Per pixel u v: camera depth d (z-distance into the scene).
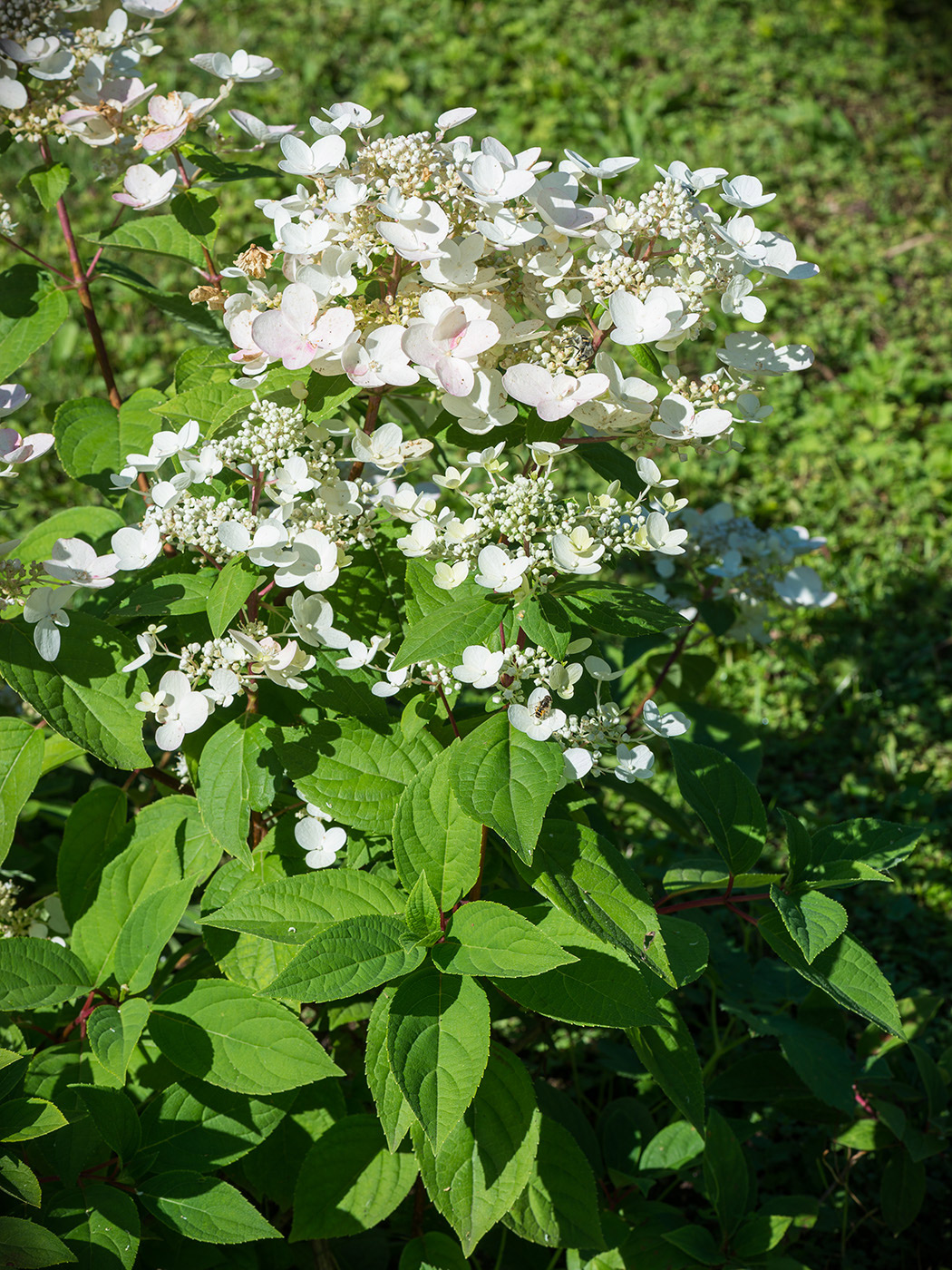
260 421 0.64
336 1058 0.77
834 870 0.69
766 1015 0.89
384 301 0.62
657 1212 0.77
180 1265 0.66
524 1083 0.62
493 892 0.66
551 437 0.64
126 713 0.65
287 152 0.62
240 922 0.60
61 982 0.65
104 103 0.73
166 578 0.65
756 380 0.66
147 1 0.74
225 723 0.70
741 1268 0.71
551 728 0.58
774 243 0.63
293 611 0.61
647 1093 0.95
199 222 0.74
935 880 1.22
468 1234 0.59
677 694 1.03
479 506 0.60
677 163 0.61
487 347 0.59
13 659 0.64
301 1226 0.64
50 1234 0.54
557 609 0.59
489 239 0.59
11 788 0.67
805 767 1.36
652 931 0.59
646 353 0.61
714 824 0.70
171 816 0.71
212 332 0.81
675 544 0.61
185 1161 0.62
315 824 0.65
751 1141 0.98
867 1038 0.90
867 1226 0.93
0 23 0.72
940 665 1.49
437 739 0.68
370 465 0.76
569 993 0.60
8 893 0.76
